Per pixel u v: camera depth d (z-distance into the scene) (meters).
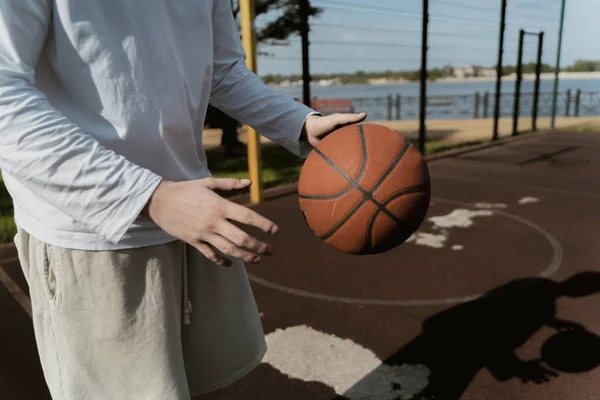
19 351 2.62
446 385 2.27
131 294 1.20
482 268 3.60
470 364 2.42
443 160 8.20
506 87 25.50
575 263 3.68
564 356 2.48
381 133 1.51
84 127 1.09
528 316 2.89
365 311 2.98
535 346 2.57
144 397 1.24
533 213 5.00
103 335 1.20
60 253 1.16
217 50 1.53
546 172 7.09
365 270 3.59
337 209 1.45
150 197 0.97
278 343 2.64
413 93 21.28
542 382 2.28
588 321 2.82
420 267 3.63
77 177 0.95
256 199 5.45
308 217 1.53
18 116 0.92
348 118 1.56
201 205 0.95
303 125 1.55
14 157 0.93
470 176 6.89
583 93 16.33
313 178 1.49
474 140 10.39
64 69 1.05
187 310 1.37
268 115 1.57
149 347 1.23
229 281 1.48
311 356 2.52
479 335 2.69
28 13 0.95
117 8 1.06
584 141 10.07
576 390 2.22
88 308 1.19
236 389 2.27
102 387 1.23
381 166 1.44
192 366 1.49
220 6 1.47
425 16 7.57
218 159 8.30
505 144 9.84
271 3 6.88
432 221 4.75
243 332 1.53
